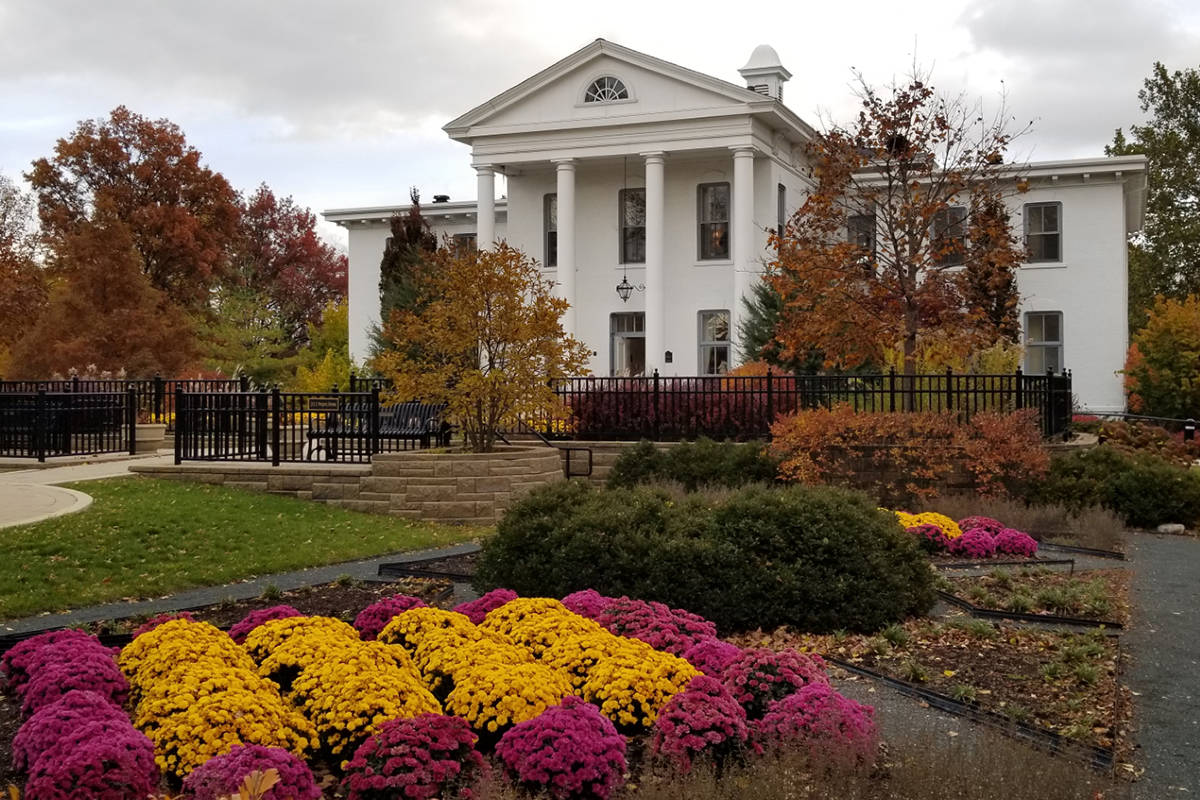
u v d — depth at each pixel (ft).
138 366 126.00
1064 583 35.04
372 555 41.52
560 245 109.09
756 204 108.27
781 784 16.01
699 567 29.32
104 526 41.63
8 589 32.86
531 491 33.58
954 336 65.21
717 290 109.60
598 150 107.55
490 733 18.16
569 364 54.65
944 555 39.99
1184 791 18.20
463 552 42.01
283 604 31.24
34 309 151.53
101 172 171.94
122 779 15.48
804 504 30.37
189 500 48.65
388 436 57.67
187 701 17.38
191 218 169.68
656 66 104.63
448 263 62.95
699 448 55.72
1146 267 170.30
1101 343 107.45
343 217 135.33
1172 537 47.39
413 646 22.39
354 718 17.56
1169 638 28.48
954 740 19.77
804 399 60.64
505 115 111.14
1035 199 109.29
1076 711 21.71
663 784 16.24
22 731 17.22
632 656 20.54
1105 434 72.18
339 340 168.45
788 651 21.07
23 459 64.08
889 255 70.08
